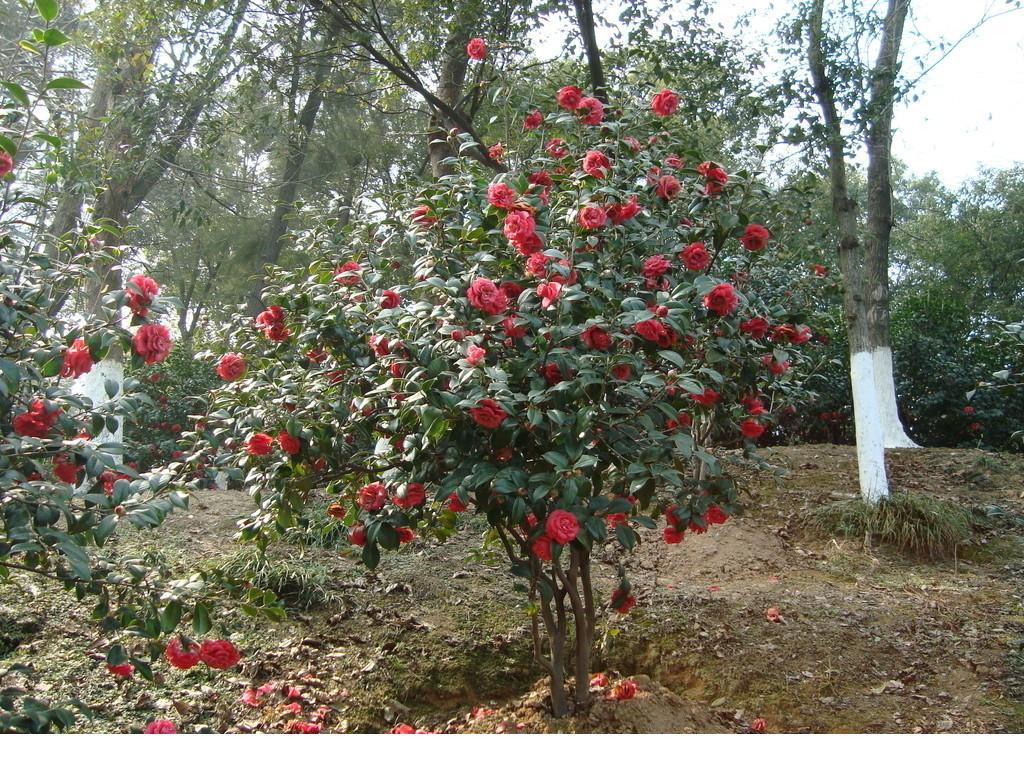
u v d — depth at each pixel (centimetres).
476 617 452
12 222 267
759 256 384
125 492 233
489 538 360
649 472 264
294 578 463
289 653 404
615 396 291
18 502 210
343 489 364
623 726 320
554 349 271
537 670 404
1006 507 686
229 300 1420
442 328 284
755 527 635
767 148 521
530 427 274
